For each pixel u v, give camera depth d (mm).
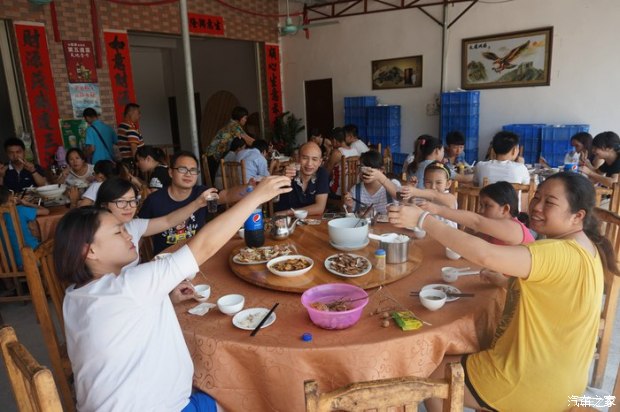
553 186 1224
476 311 1349
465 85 6027
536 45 5402
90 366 1078
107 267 1154
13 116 5121
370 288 1498
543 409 1228
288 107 8086
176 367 1179
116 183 1910
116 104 5777
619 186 2426
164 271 1075
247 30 7293
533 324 1194
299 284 1512
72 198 3219
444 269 1584
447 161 4363
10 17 4844
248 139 5840
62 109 5324
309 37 7492
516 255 1123
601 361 1967
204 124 9328
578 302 1149
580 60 5164
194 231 2412
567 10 5141
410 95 6602
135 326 1077
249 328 1276
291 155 7707
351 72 7156
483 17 5723
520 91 5621
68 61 5312
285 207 2898
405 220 1240
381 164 2707
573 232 1248
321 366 1173
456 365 826
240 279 1643
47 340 1611
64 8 5223
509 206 1805
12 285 3209
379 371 1192
